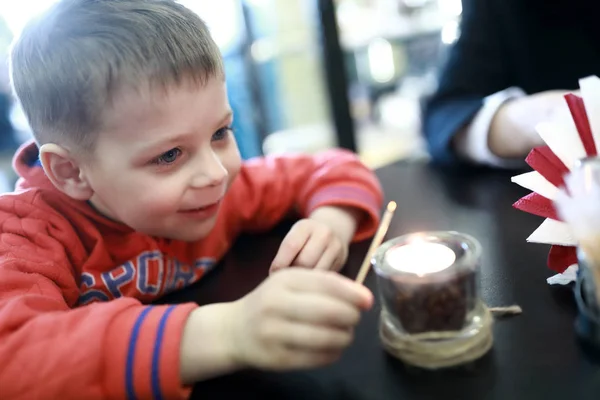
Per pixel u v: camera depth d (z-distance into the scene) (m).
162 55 0.52
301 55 2.24
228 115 0.57
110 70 0.51
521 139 0.76
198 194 0.56
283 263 0.56
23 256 0.54
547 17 0.98
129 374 0.39
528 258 0.54
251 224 0.76
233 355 0.40
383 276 0.41
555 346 0.40
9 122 1.64
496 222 0.64
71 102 0.53
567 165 0.47
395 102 2.48
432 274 0.39
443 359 0.40
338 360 0.43
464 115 0.85
